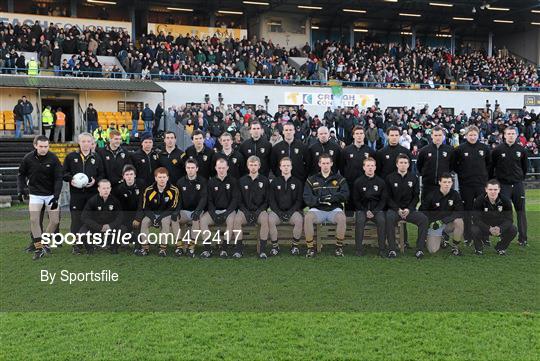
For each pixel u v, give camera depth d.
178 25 32.00
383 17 37.06
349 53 33.03
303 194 9.13
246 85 27.19
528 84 33.94
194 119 21.56
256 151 9.79
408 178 9.15
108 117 24.38
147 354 5.23
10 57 24.38
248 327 5.91
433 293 7.09
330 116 25.05
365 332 5.79
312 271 8.09
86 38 27.17
